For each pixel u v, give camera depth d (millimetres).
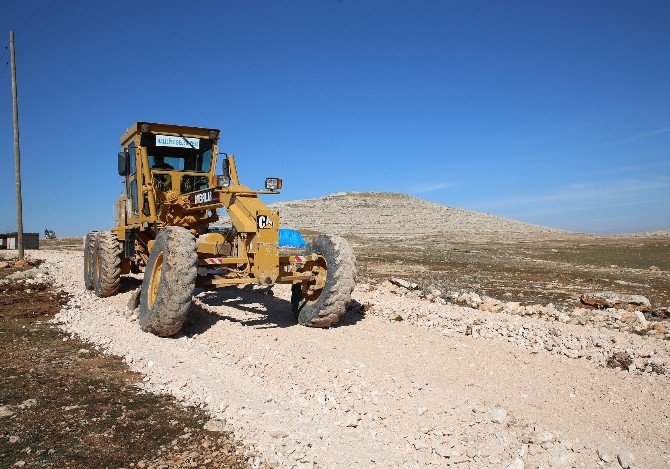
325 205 71000
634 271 18656
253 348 6410
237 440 3910
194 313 8062
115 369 5645
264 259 6977
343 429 4133
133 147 9234
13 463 3500
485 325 7703
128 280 11422
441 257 23766
